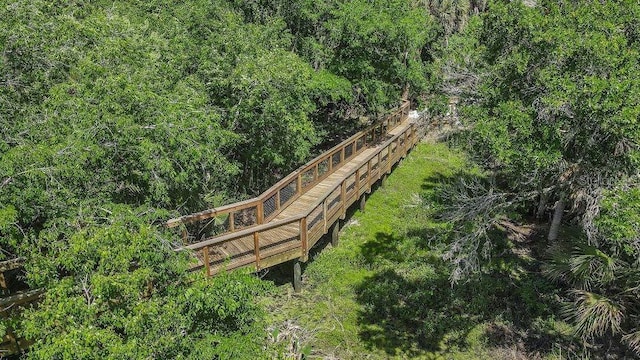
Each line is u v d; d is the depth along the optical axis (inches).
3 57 297.3
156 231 257.1
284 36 601.3
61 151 252.2
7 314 265.3
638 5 336.5
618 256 369.1
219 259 369.7
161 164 288.2
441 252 498.0
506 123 323.6
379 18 613.6
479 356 383.9
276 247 398.9
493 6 364.2
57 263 222.1
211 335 239.5
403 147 717.9
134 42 361.1
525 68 324.5
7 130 271.1
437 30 816.3
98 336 190.5
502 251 514.3
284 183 458.3
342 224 560.7
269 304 414.9
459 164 729.6
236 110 448.5
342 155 597.3
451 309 429.7
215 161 359.3
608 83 292.4
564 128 321.4
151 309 210.4
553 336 400.5
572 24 332.8
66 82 317.4
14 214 223.6
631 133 290.0
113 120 279.6
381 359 373.4
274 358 274.8
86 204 255.9
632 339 357.7
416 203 613.3
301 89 480.4
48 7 367.9
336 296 437.1
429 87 474.3
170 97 338.3
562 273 414.6
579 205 426.6
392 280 462.0
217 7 559.2
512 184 438.6
